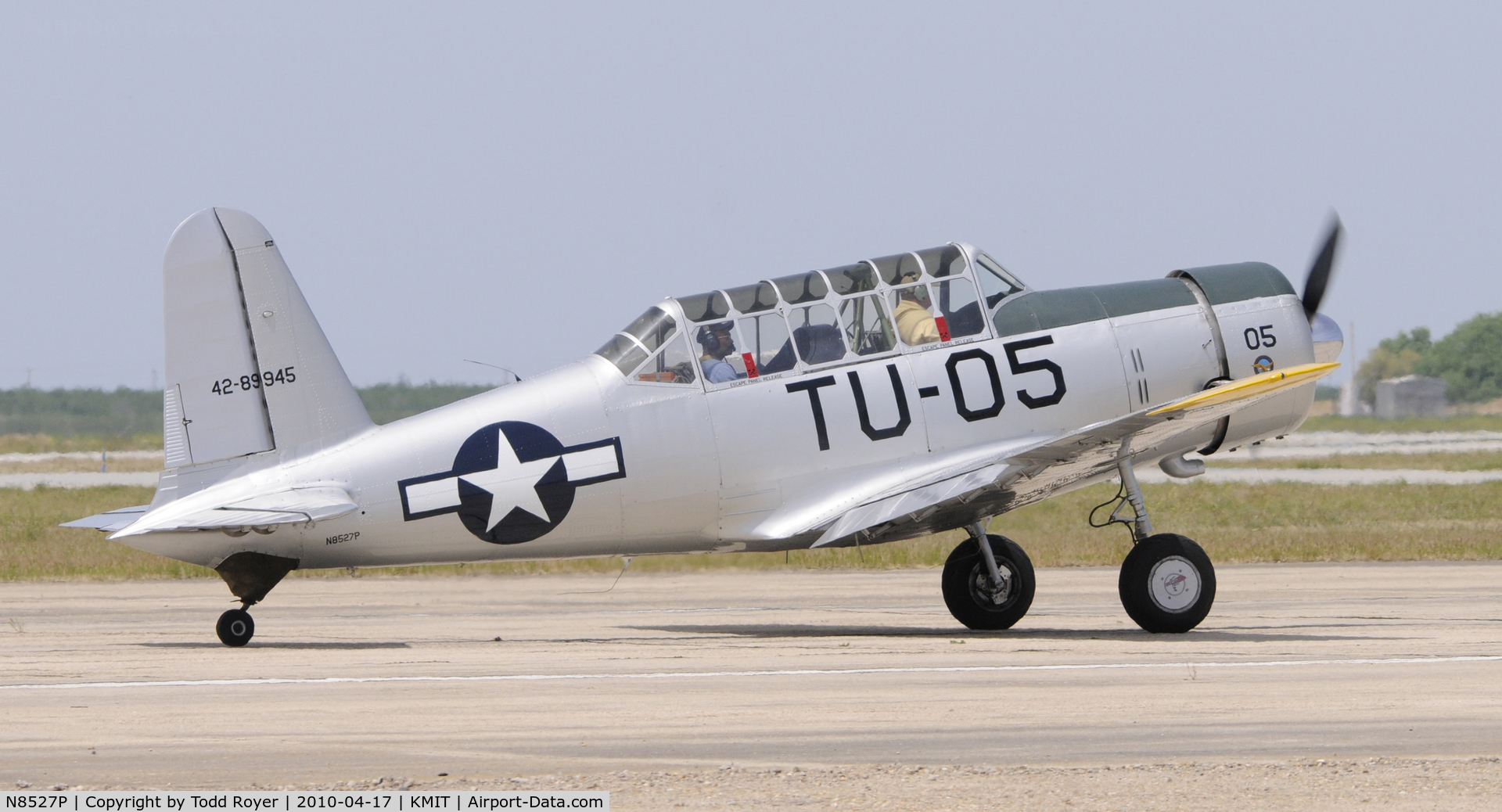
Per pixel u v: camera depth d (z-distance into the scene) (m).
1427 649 41.09
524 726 29.00
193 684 34.62
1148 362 48.12
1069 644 43.31
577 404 45.00
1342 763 25.27
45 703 31.80
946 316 47.06
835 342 46.34
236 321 43.31
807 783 23.92
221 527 41.25
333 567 44.38
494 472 44.34
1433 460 190.88
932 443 46.25
